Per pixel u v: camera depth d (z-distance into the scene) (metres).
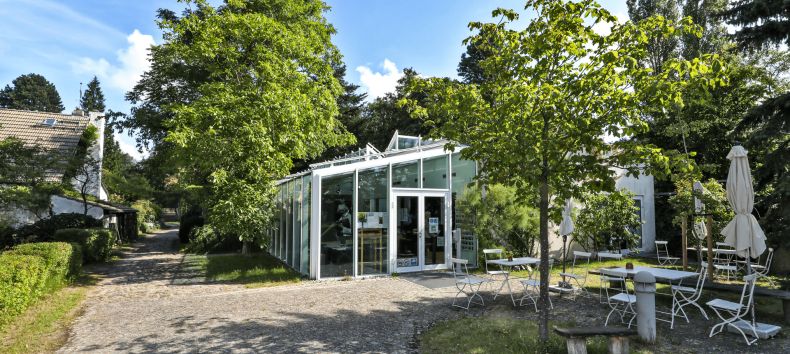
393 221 10.91
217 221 11.62
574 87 4.42
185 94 18.56
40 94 58.25
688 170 4.26
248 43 13.30
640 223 12.75
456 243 11.69
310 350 5.00
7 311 6.08
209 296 8.38
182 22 12.88
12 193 14.63
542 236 4.97
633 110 4.53
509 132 4.80
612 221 12.27
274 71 12.91
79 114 27.45
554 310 6.93
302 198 11.37
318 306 7.31
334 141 17.52
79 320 6.53
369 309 7.07
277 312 6.89
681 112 4.96
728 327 5.61
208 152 11.48
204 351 4.96
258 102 11.81
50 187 16.31
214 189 12.11
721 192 11.85
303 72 15.16
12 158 15.62
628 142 4.57
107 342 5.37
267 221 12.08
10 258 6.62
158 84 18.84
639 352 4.82
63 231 13.40
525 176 4.60
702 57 4.08
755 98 17.34
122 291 9.17
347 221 10.46
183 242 22.45
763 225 9.70
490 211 11.18
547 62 4.68
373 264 10.59
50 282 8.55
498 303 7.51
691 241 12.69
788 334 5.46
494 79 5.13
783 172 10.09
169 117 17.58
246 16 13.03
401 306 7.29
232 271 12.11
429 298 7.93
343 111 32.41
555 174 4.99
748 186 5.63
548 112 4.45
